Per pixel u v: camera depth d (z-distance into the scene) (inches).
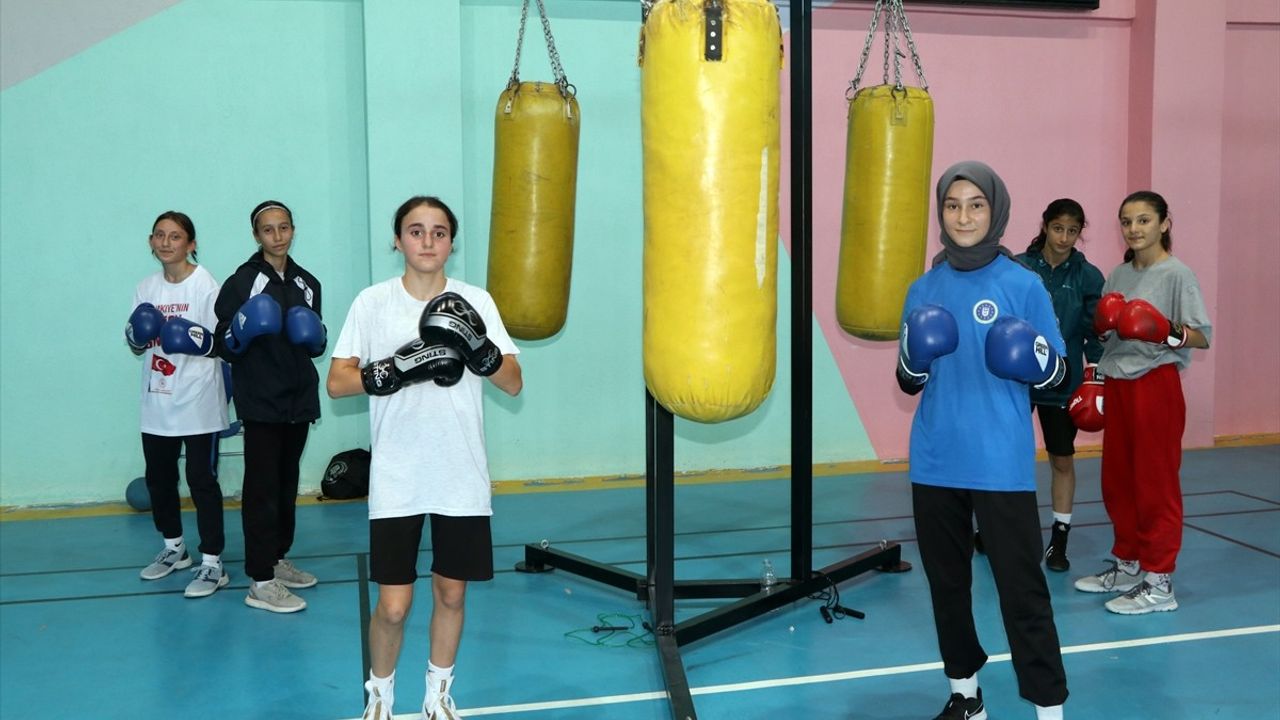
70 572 167.0
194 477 155.1
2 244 208.4
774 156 103.9
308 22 218.1
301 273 152.2
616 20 229.9
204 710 114.8
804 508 146.9
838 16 240.5
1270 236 272.1
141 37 211.0
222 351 144.6
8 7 205.2
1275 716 110.7
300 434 155.5
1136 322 131.8
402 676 124.3
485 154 225.9
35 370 211.9
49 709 115.3
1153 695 116.3
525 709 114.7
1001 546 96.3
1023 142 255.3
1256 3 262.2
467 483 96.9
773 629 140.3
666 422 124.7
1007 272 98.7
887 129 144.8
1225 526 190.1
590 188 231.5
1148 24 253.3
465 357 94.0
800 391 146.3
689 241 101.3
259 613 146.9
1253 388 275.7
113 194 212.4
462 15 222.8
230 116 216.2
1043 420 166.4
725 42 100.0
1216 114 256.4
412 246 98.0
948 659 104.2
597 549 179.9
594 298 233.6
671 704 110.0
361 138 221.8
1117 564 154.6
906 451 253.1
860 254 147.9
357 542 183.8
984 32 250.4
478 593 156.7
